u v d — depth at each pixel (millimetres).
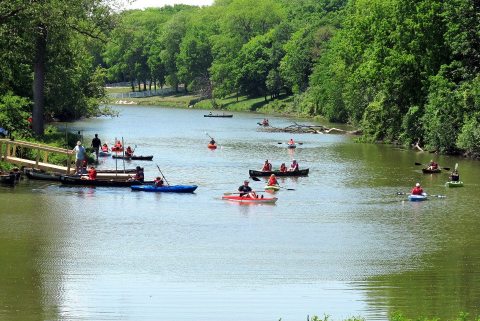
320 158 153375
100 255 71875
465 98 158375
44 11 125938
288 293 61594
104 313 56031
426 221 90500
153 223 86562
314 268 69000
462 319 52188
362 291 62344
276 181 114438
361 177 126188
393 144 185250
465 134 153750
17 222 84625
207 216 91625
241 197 102188
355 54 199750
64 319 54562
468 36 162500
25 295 59531
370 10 196750
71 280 63719
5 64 139375
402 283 64812
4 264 67875
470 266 70438
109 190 107188
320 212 95438
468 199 105438
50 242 76125
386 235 82938
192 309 57281
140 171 112875
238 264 69875
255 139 196000
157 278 64938
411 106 177125
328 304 58906
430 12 171375
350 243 78750
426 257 73562
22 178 113375
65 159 126062
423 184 118938
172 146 173875
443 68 166875
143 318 55094
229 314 56312
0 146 114062
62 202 97000
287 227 86312
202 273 66750
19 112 136000
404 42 175375
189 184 115812
